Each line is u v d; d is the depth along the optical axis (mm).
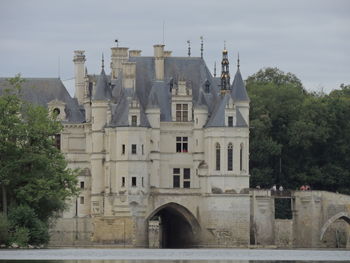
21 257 178625
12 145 198875
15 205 198375
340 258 190375
